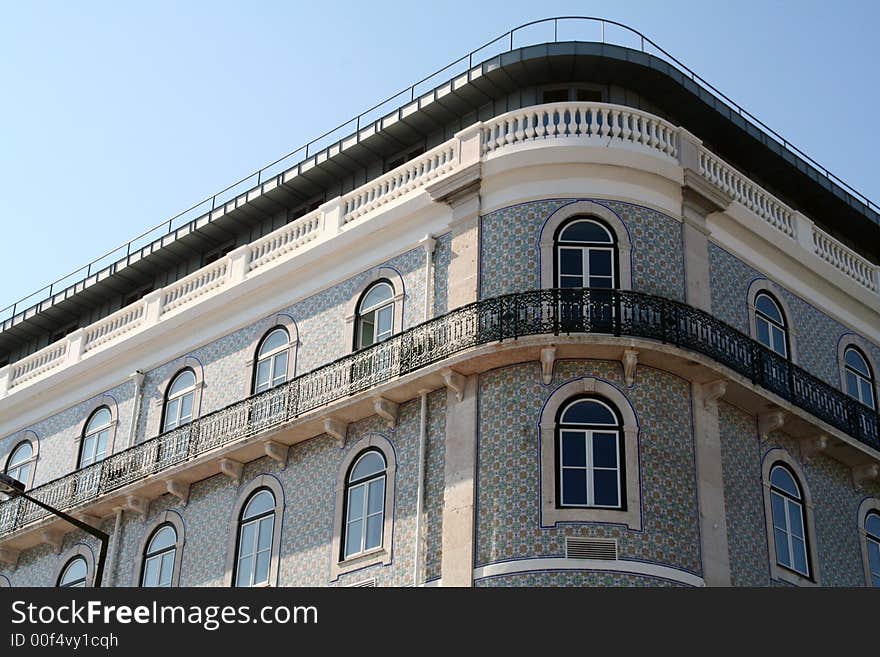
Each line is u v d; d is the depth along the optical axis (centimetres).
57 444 3102
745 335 2409
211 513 2638
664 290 2383
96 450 2984
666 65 2602
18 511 2998
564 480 2188
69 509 2856
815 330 2725
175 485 2692
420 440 2344
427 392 2373
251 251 2864
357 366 2469
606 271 2364
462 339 2311
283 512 2512
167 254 3108
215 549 2591
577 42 2541
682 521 2202
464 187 2466
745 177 2648
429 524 2267
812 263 2736
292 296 2736
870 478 2617
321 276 2698
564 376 2256
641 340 2242
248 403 2630
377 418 2441
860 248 3138
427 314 2447
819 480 2534
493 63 2575
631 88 2625
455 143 2538
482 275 2395
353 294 2617
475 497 2214
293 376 2645
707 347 2316
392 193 2625
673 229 2450
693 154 2527
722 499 2281
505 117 2477
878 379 2838
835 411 2555
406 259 2555
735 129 2736
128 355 3019
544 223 2391
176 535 2680
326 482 2469
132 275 3189
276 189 2898
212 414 2686
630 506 2166
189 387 2850
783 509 2425
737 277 2564
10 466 3195
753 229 2614
